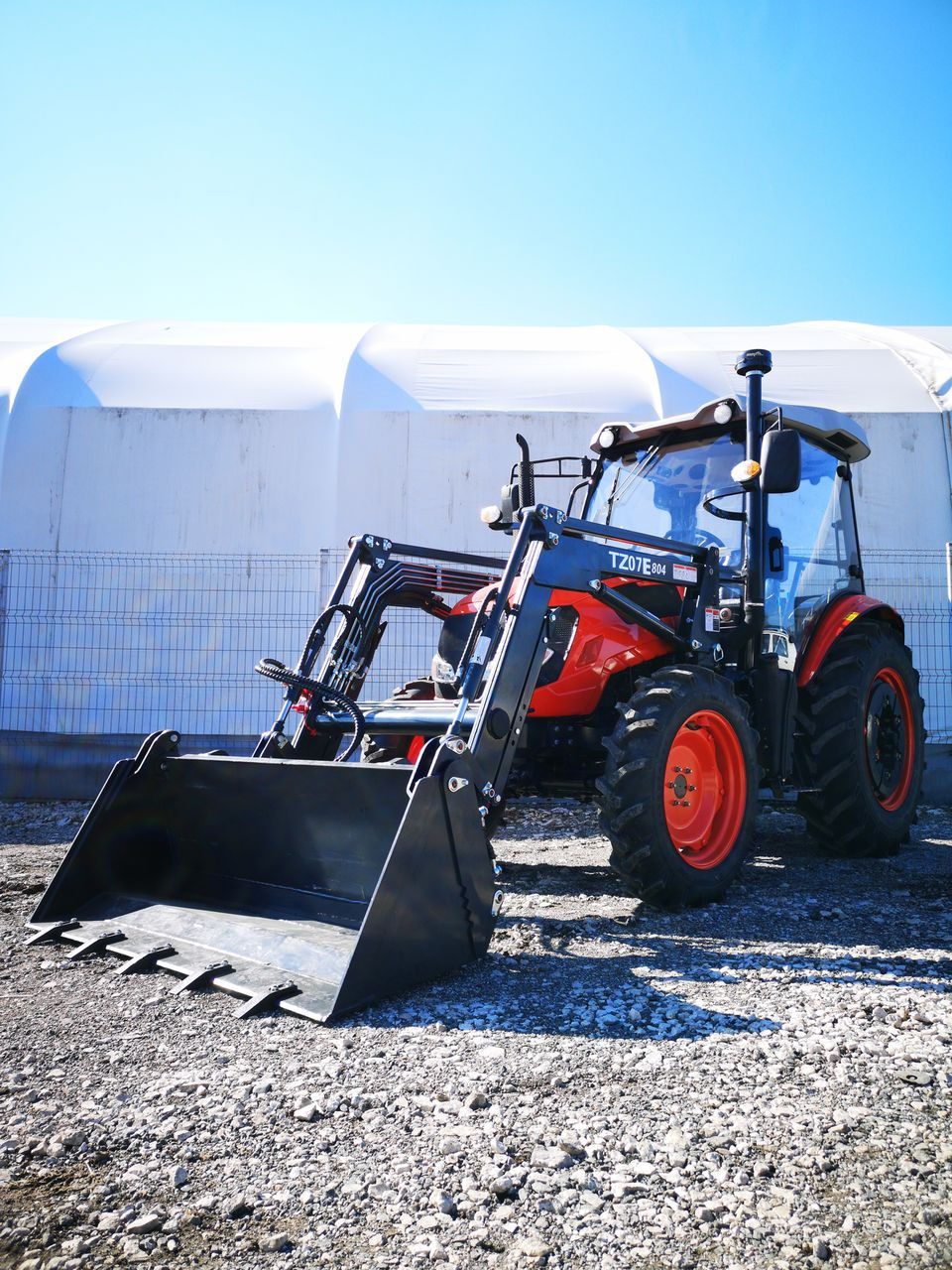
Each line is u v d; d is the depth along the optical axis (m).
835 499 5.27
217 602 9.27
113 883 3.54
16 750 8.77
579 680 3.98
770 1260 1.42
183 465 9.51
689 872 3.70
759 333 12.40
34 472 9.47
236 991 2.62
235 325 12.77
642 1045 2.29
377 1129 1.84
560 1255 1.44
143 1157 1.74
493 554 9.33
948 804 8.41
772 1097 1.99
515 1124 1.86
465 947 2.92
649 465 4.81
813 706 4.82
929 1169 1.69
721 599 4.46
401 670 8.99
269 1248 1.45
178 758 3.59
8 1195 1.61
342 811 3.11
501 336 11.84
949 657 8.96
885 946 3.22
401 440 9.52
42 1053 2.23
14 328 13.00
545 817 7.39
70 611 9.19
